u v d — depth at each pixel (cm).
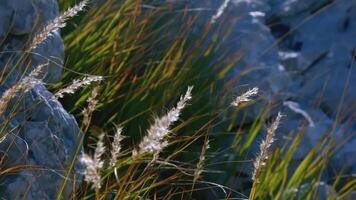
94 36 490
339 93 595
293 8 642
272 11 639
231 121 521
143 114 469
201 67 540
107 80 468
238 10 607
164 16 570
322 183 477
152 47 544
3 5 378
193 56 537
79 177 341
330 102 591
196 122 495
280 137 540
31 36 390
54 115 348
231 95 530
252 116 538
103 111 461
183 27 568
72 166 297
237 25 595
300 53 611
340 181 531
